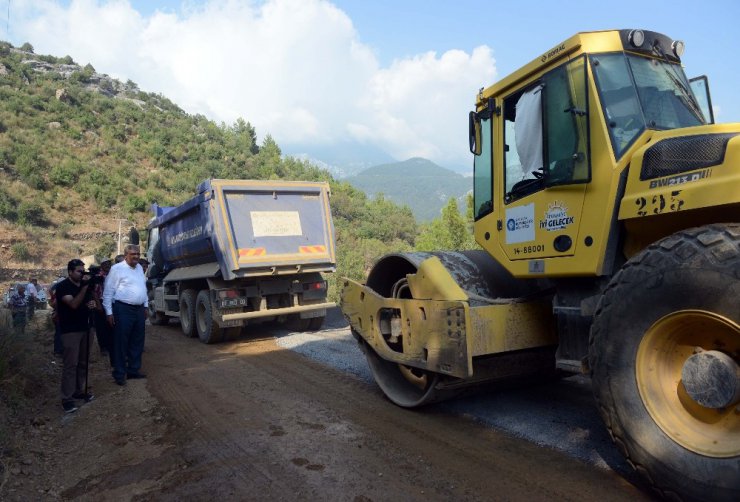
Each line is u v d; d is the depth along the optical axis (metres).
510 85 4.61
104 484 4.06
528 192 4.42
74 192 46.12
